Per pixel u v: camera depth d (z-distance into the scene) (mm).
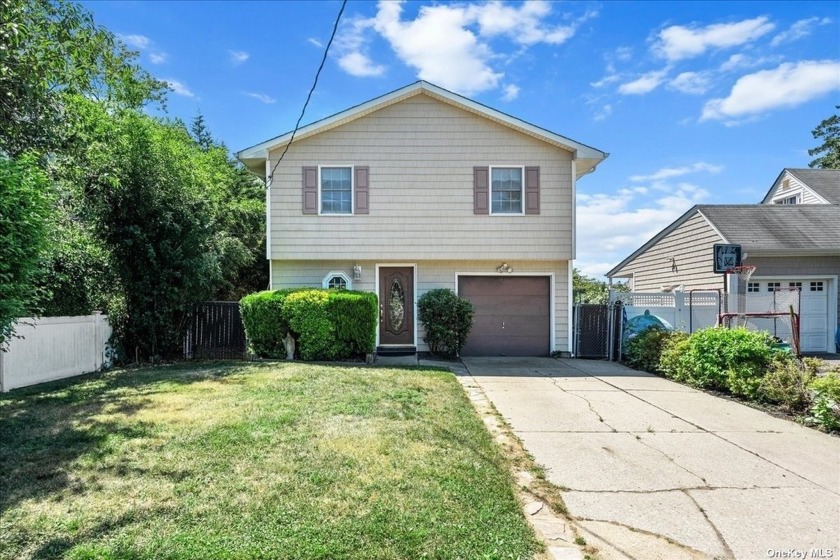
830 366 10586
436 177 12094
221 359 10727
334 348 10406
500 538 3104
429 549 2918
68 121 7977
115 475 3871
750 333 8344
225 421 5320
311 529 3078
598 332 12492
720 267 11219
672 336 9898
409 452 4492
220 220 18141
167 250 10094
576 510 3674
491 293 12656
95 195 9539
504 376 9406
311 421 5395
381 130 12055
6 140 7270
